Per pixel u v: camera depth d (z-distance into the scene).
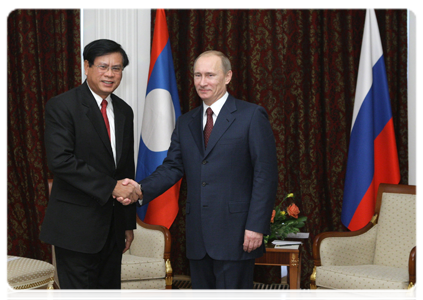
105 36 4.24
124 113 2.38
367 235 3.38
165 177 2.46
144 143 3.83
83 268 2.16
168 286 3.23
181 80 4.24
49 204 2.21
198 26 4.21
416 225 3.25
